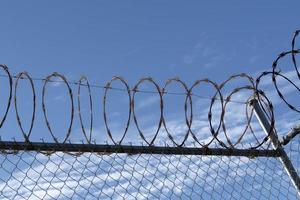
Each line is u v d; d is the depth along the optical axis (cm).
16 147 491
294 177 617
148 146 548
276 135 619
